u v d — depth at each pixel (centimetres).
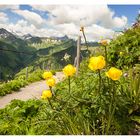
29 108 411
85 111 267
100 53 511
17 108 450
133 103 274
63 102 280
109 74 221
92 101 261
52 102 329
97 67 226
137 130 261
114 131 257
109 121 246
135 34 592
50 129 279
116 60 534
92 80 292
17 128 337
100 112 262
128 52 517
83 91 279
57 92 354
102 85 259
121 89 281
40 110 392
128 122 264
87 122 265
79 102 267
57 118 285
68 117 266
